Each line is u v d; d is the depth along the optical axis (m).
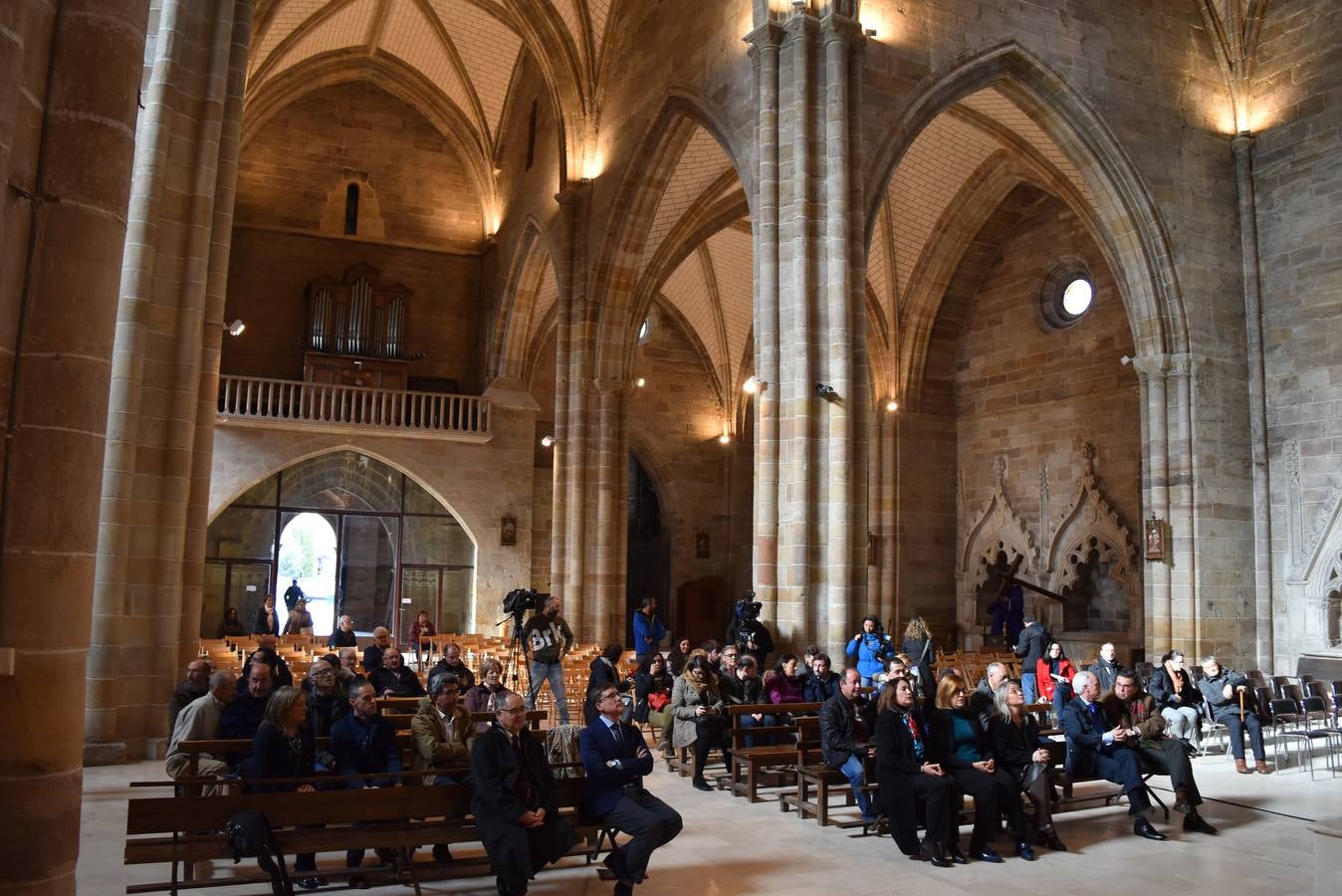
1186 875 9.12
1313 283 21.70
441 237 35.81
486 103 34.88
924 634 16.50
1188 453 21.52
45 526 5.30
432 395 31.34
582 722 17.66
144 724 13.73
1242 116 23.38
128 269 13.84
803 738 11.42
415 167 35.78
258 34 28.02
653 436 36.62
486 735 7.93
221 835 7.66
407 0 32.12
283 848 7.36
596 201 26.80
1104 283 27.31
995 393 30.25
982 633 29.94
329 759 9.48
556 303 35.03
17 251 5.31
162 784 7.79
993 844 10.18
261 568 30.23
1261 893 8.61
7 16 4.79
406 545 31.94
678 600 36.47
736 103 20.19
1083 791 12.80
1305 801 12.43
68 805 5.36
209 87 14.83
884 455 30.31
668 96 23.02
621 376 26.48
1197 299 22.12
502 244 33.91
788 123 17.56
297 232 33.66
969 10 20.05
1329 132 21.70
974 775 9.66
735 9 20.58
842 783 11.25
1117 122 21.70
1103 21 21.88
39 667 5.24
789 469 16.67
